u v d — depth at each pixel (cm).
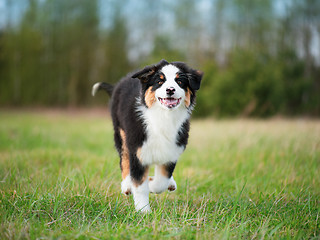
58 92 3084
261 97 1828
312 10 2603
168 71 381
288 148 710
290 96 2109
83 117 1991
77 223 333
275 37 2922
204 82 1967
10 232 298
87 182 443
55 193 388
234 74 1859
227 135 911
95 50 3097
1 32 3064
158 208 388
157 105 382
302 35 2702
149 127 387
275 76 1855
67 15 3091
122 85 473
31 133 1015
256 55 1964
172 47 2541
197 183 521
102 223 337
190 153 756
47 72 3092
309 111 2152
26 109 2684
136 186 396
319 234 335
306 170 541
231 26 3059
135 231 317
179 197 450
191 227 333
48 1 3061
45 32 3105
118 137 466
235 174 556
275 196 432
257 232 332
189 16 3091
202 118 1839
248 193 455
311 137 809
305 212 384
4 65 3017
